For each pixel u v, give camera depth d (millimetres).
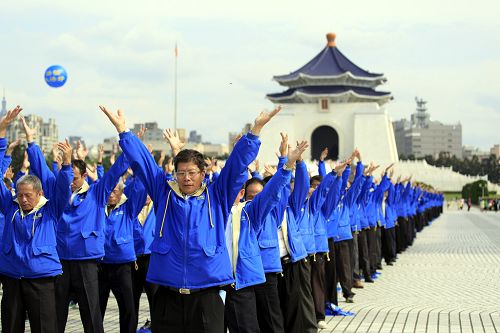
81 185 10273
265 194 9227
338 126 98875
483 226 50844
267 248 9914
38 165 9992
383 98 99500
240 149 7473
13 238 9109
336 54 104250
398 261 26000
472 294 17484
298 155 9047
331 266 14234
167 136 8508
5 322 9156
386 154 97188
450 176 110938
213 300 7449
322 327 12547
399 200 28938
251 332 9234
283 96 101938
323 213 13133
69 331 12312
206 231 7402
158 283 7414
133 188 11289
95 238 10133
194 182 7426
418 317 13945
